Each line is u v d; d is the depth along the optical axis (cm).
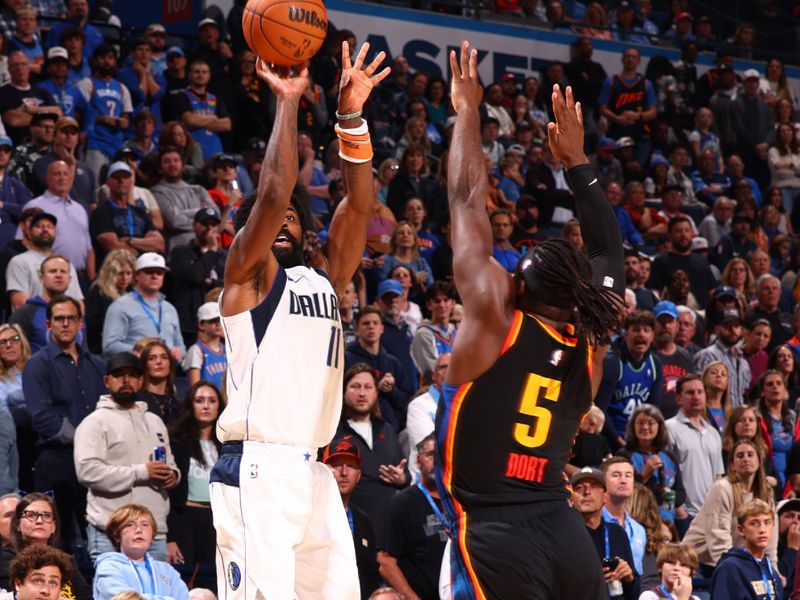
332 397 523
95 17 1981
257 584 497
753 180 2280
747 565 1012
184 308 1365
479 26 2270
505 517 435
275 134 492
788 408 1423
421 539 913
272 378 505
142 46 1794
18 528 867
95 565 889
